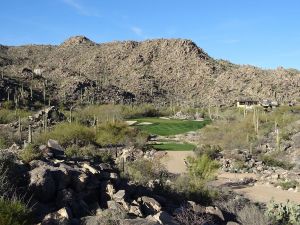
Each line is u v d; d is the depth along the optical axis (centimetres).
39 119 6303
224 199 2241
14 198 1202
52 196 1392
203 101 15962
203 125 8644
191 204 1778
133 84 17775
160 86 18462
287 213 1933
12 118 7075
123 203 1473
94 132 4978
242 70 18825
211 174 2870
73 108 11019
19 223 1116
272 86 16000
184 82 19225
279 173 3622
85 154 2955
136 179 2019
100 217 1293
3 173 1334
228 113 9525
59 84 13975
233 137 5816
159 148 5312
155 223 1286
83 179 1493
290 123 6141
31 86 12319
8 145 3562
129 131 5594
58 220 1237
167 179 2473
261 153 4950
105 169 1888
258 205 2320
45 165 1552
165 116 11462
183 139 6719
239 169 3884
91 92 13812
